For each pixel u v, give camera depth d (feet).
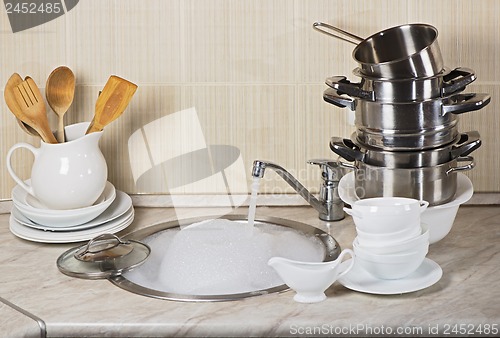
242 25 6.58
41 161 6.01
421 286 5.02
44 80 6.71
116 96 6.17
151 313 4.85
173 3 6.56
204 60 6.65
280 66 6.63
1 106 6.72
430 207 5.50
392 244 5.03
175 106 6.74
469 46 6.56
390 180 5.66
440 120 5.60
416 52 5.79
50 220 5.97
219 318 4.76
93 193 6.06
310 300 4.95
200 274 5.54
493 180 6.75
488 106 6.63
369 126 5.69
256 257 5.70
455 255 5.68
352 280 5.16
